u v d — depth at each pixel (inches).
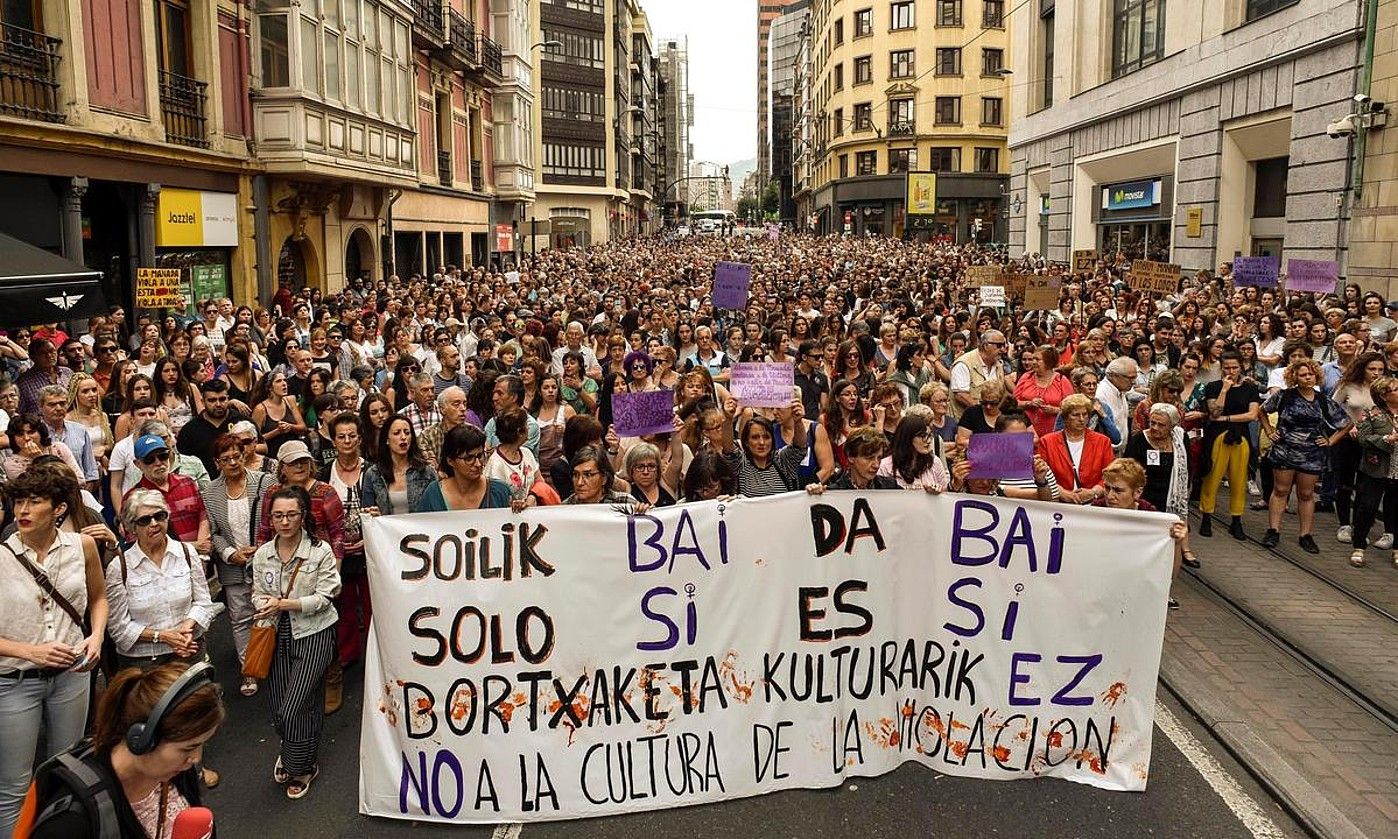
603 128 2989.7
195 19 745.6
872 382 426.0
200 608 213.3
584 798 200.2
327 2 859.4
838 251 1978.3
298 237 908.0
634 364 391.9
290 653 209.2
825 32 3491.6
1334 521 412.2
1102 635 208.7
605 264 1663.4
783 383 286.8
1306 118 871.1
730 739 205.5
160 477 261.3
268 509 217.8
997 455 234.4
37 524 184.7
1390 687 253.1
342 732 240.4
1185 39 1106.1
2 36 539.2
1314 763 216.1
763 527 207.2
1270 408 414.0
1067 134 1515.7
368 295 841.5
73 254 605.3
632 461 237.6
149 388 318.0
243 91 804.0
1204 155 1071.6
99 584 196.4
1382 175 770.8
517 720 200.5
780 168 6082.7
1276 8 922.7
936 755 214.1
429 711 199.6
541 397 356.2
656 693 203.9
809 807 201.0
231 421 372.5
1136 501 250.4
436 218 1358.3
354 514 260.2
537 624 201.5
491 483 235.9
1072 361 473.7
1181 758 220.5
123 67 645.9
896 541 211.8
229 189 791.1
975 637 212.1
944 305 687.7
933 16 2878.9
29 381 380.8
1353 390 380.5
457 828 197.6
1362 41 792.3
